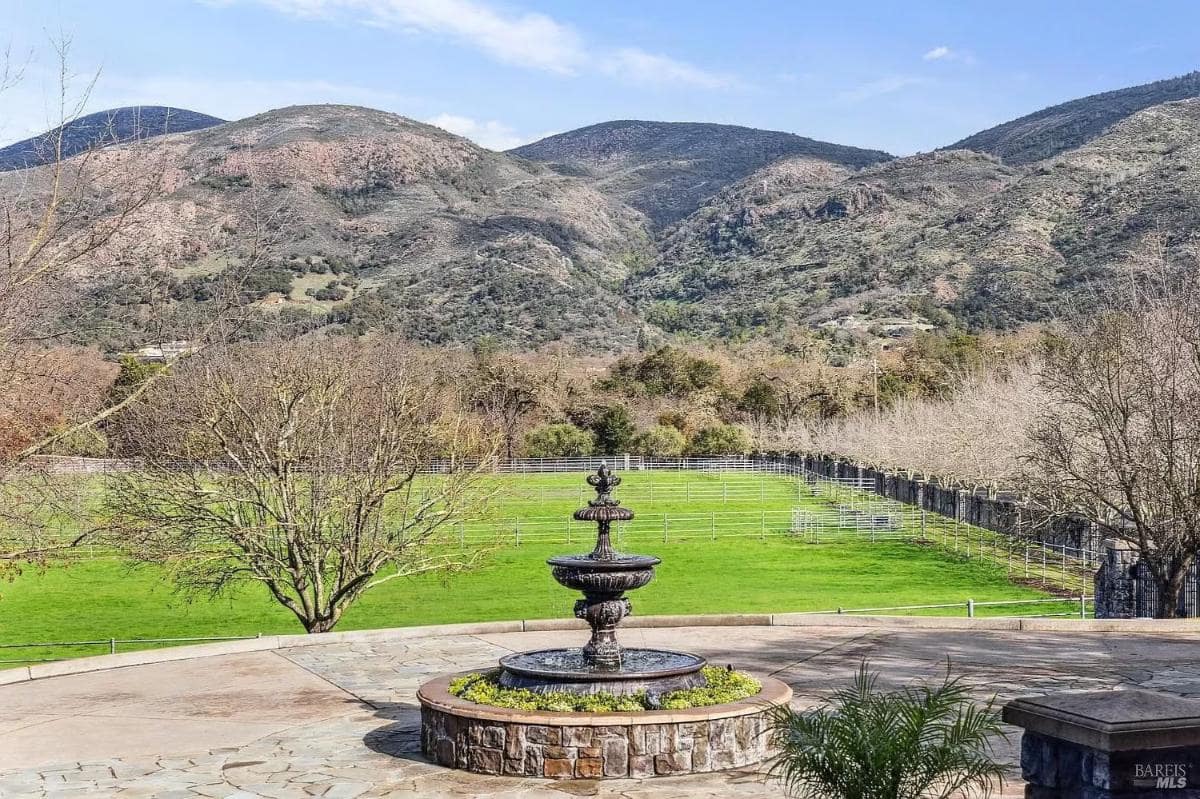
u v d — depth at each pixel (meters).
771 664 17.06
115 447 26.05
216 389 25.27
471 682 12.71
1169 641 19.16
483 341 140.12
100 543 24.94
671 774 11.25
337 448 25.77
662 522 56.19
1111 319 27.91
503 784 11.05
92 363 26.81
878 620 21.09
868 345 136.25
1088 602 32.31
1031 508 36.81
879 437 74.94
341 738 13.03
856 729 7.73
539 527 53.12
